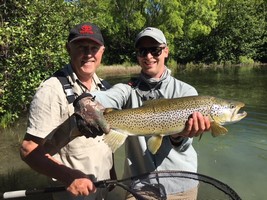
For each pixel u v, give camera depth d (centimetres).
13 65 272
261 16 1405
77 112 90
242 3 1309
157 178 112
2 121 291
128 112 100
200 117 102
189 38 1283
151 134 103
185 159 118
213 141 257
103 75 800
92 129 90
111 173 129
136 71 918
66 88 110
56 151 113
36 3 302
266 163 214
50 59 298
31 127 102
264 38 1341
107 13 1203
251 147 243
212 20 1240
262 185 186
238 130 283
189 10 1230
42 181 190
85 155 113
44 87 107
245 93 506
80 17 374
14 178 194
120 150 231
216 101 107
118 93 114
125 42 1237
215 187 109
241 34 1302
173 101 105
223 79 721
